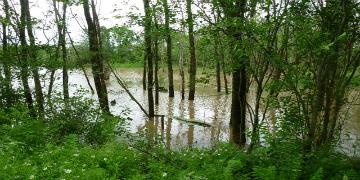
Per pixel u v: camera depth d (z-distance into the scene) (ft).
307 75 25.62
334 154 24.18
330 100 26.16
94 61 58.49
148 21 33.58
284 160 22.62
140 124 63.10
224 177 21.52
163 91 107.96
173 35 32.55
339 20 24.54
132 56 56.95
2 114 39.93
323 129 26.61
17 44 49.83
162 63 145.79
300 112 27.94
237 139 38.83
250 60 28.25
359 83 26.50
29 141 32.58
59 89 67.92
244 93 37.81
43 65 49.90
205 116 70.03
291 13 24.41
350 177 20.15
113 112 72.08
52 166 24.17
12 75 48.52
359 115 57.57
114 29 43.52
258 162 24.00
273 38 24.93
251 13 25.36
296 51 25.25
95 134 39.27
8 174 21.85
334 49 23.95
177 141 51.16
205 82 35.94
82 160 26.37
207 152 27.48
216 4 25.73
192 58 77.05
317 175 19.49
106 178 22.86
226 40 25.73
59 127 38.52
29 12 51.47
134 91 107.76
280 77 27.50
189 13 27.09
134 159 27.48
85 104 44.06
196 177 21.58
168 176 23.49
